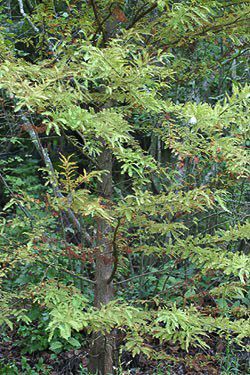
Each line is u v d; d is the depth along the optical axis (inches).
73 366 151.4
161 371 139.2
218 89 185.2
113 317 81.9
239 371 144.1
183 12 88.5
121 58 77.1
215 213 155.6
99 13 104.4
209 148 86.7
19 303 96.5
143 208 88.2
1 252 105.7
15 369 144.0
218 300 128.6
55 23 107.0
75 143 102.8
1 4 179.9
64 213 150.7
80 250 100.3
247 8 101.7
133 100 88.4
